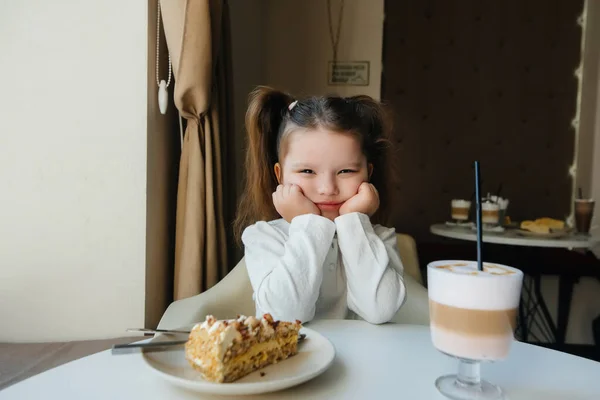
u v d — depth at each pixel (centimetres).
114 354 58
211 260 137
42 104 119
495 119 300
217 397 52
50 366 102
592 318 266
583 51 293
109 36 119
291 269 84
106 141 120
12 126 119
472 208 302
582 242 186
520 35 296
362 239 90
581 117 294
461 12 297
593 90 280
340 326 81
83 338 122
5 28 118
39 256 121
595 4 280
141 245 122
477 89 300
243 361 54
